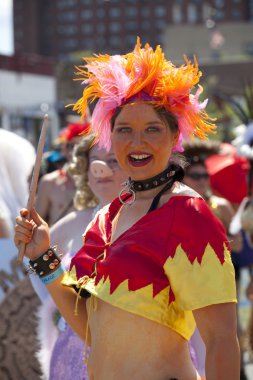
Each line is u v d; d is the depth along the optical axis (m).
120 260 2.82
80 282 3.03
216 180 7.47
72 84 32.28
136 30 128.12
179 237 2.78
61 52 134.75
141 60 2.95
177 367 2.85
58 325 4.30
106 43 131.00
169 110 2.96
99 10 131.25
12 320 5.16
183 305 2.77
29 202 3.24
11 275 5.44
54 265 3.29
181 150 3.09
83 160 4.51
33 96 32.91
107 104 3.02
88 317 3.00
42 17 137.50
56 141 8.16
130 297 2.79
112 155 4.30
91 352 2.99
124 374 2.81
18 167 5.96
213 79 39.28
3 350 5.09
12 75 31.95
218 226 2.82
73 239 4.36
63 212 5.57
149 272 2.79
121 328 2.83
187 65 3.02
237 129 7.60
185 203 2.83
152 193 2.98
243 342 6.97
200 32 57.97
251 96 7.78
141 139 2.93
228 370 2.70
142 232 2.82
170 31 58.38
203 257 2.75
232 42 61.91
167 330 2.82
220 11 120.44
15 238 3.29
